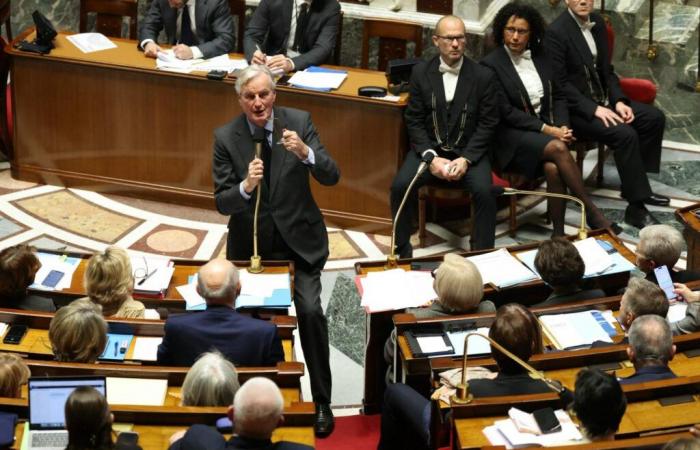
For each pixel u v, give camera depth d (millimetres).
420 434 16750
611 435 13383
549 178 27062
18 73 29750
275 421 12711
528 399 14570
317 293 20281
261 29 30031
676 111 34344
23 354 17078
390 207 27312
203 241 27859
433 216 29094
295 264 20891
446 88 26391
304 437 14312
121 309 17938
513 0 33125
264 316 18766
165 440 14164
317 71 28484
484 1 32969
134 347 17266
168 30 30844
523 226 28812
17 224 28250
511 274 20172
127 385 15586
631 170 28328
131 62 29000
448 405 15195
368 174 27906
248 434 12711
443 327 17875
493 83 26344
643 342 15484
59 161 30406
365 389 20469
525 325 15320
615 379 13297
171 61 28922
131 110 29297
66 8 38656
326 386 20016
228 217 29344
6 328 17562
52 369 15391
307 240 20703
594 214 26828
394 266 20734
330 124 27672
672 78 34406
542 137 27156
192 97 28688
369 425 20281
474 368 16172
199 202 29672
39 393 13844
